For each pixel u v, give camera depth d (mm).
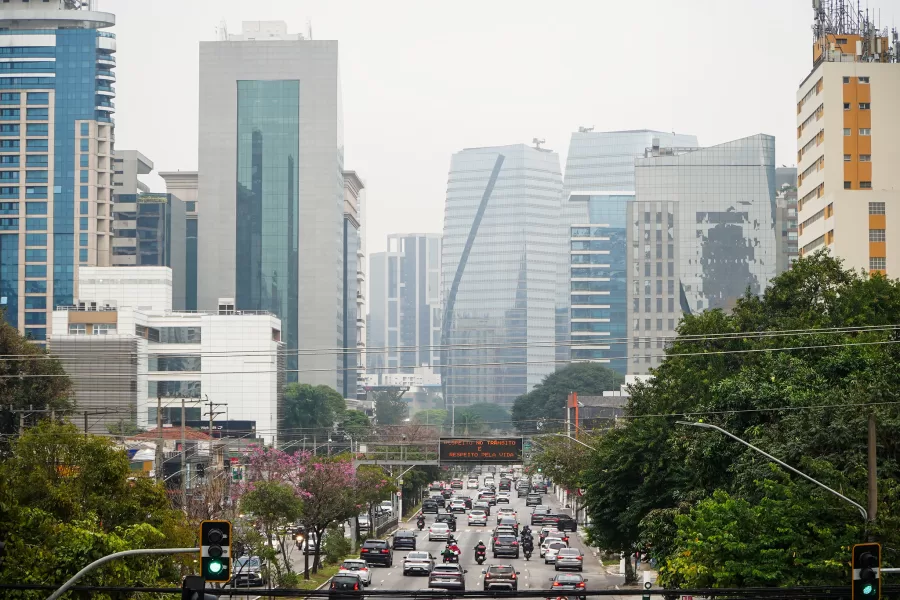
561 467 166750
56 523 56094
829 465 57250
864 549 36156
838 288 101000
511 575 96938
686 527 63656
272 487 104500
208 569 37469
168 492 105562
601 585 105875
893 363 72625
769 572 55219
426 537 172750
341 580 92812
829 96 196375
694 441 73875
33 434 64062
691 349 92750
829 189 195500
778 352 81688
